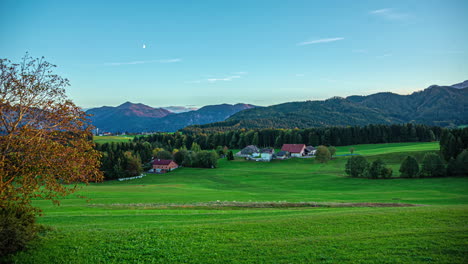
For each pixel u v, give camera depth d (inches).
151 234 816.3
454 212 1029.8
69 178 715.4
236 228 872.3
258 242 746.2
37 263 623.5
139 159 4751.5
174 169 4972.9
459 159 2874.0
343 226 882.8
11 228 660.1
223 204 1507.1
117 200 1771.7
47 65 705.0
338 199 1866.4
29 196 693.3
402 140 6560.0
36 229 767.7
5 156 661.9
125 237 788.0
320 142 6707.7
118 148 5502.0
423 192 2234.3
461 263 598.5
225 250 697.0
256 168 4697.3
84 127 746.8
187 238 784.3
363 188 2628.0
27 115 679.1
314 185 2950.3
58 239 760.3
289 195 2095.2
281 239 768.9
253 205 1478.8
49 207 1429.6
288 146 5807.1
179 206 1456.7
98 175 780.6
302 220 964.0
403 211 1085.8
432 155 2977.4
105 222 1026.7
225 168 4867.1
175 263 633.0
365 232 812.6
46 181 688.4
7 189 660.7
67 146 721.0
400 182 2805.1
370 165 3149.6
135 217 1128.8
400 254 650.2
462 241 710.5
